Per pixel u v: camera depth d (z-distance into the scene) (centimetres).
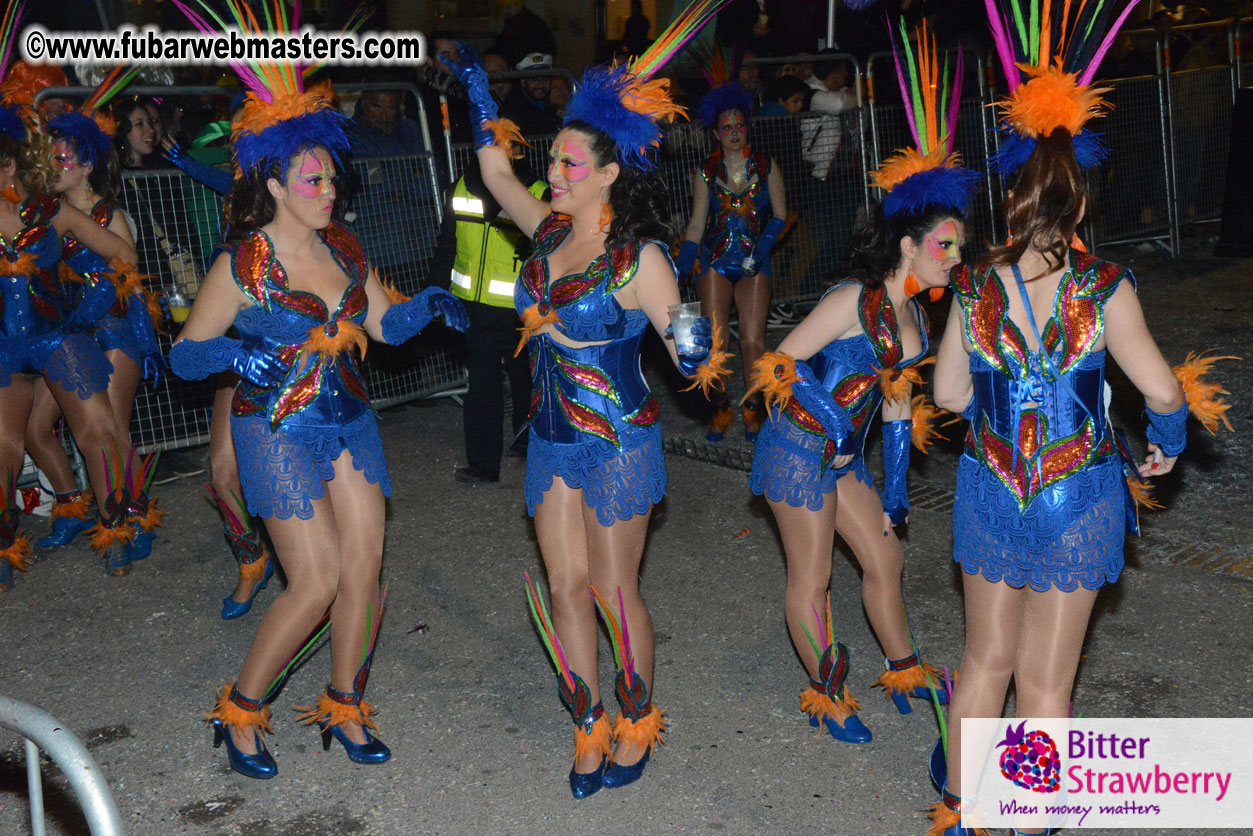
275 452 329
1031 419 276
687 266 595
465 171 569
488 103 361
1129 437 632
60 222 466
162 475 625
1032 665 290
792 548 350
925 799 336
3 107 451
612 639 340
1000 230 925
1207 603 442
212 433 445
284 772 361
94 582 501
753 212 589
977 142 902
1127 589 455
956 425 649
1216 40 1170
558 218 338
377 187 680
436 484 605
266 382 323
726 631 442
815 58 844
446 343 739
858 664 412
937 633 430
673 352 316
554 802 341
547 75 734
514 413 629
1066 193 266
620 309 317
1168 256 1035
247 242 325
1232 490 548
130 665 430
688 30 322
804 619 355
